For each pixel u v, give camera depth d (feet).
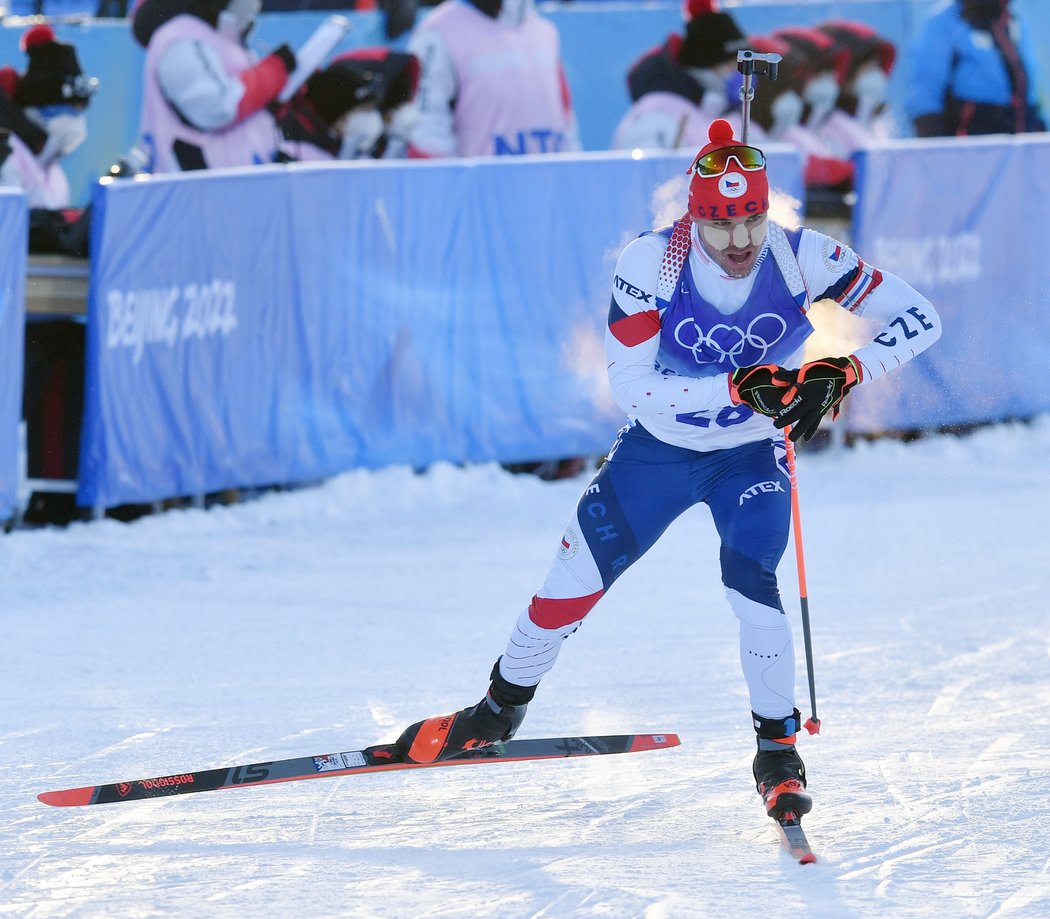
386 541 85.25
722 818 41.06
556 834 39.81
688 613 69.56
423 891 35.22
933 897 34.53
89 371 84.43
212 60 101.91
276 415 93.45
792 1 129.29
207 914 33.83
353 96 107.34
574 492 99.40
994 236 116.67
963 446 113.09
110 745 49.42
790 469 41.34
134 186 84.58
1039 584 74.64
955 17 132.16
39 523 87.30
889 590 73.61
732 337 39.52
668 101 121.80
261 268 91.71
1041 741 48.55
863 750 47.75
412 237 97.19
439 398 99.50
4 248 81.10
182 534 85.46
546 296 102.68
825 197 116.57
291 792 44.06
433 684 57.67
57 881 36.19
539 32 117.19
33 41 98.12
